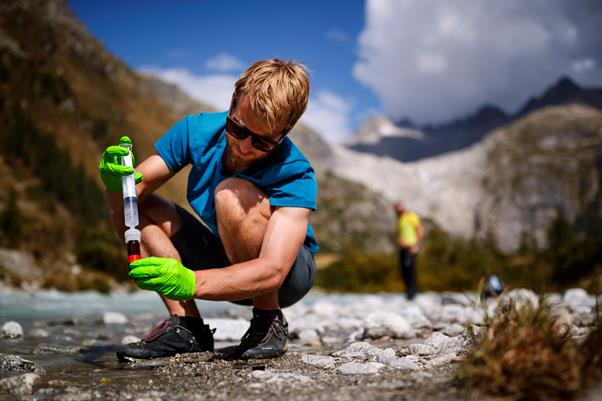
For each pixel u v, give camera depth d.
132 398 1.66
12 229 30.61
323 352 2.79
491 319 1.88
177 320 2.58
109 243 43.19
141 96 173.62
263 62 2.14
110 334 3.91
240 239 2.30
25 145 85.19
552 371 1.45
